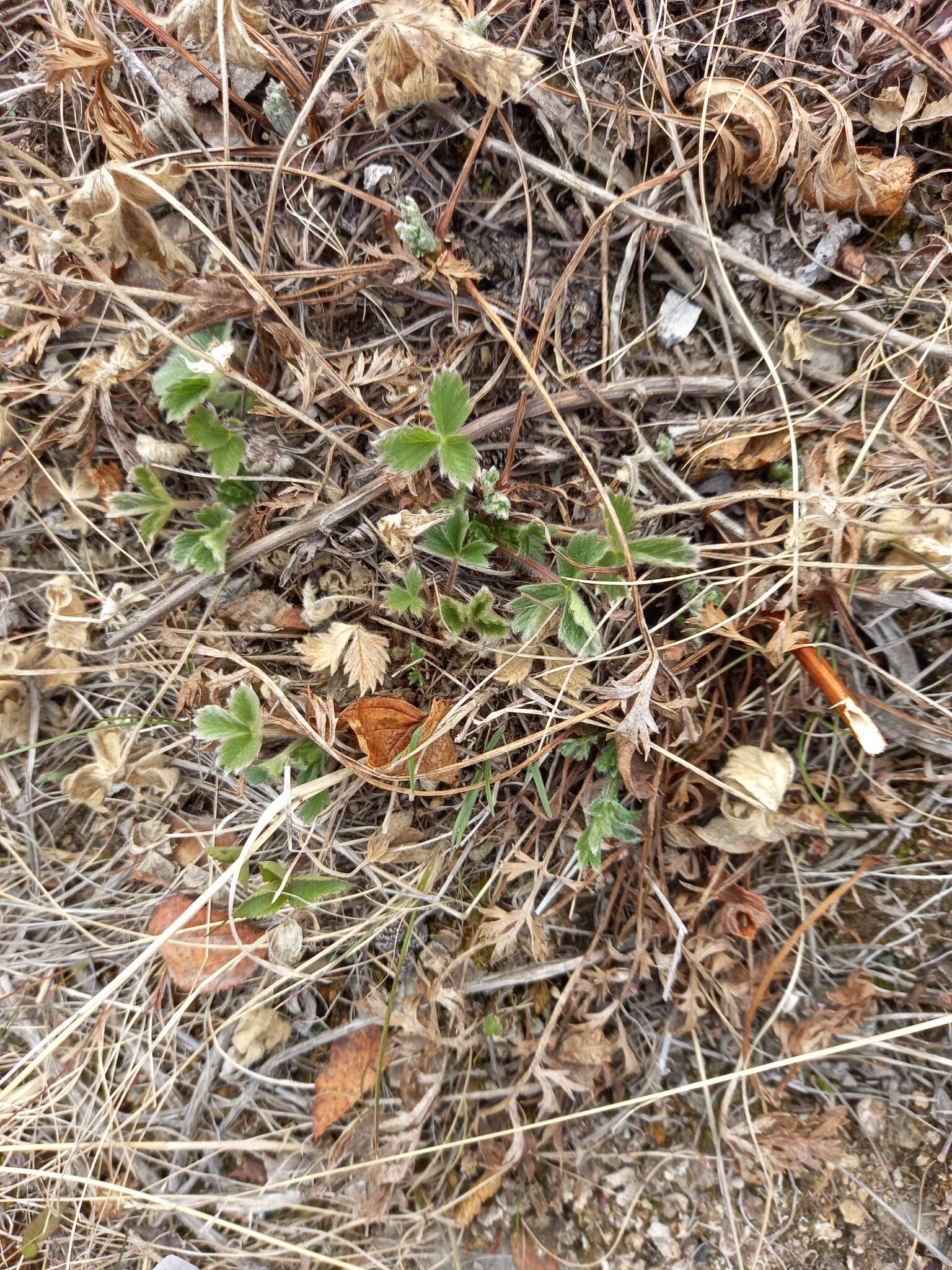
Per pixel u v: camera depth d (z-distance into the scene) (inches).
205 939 10.3
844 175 9.0
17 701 10.4
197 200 9.7
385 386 9.5
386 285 9.4
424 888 9.9
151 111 9.7
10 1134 10.1
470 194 9.5
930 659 9.9
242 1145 9.9
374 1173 9.7
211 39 8.8
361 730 9.2
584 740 9.4
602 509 8.9
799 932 9.6
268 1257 9.9
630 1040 10.2
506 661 9.3
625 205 9.2
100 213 8.7
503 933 9.6
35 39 10.0
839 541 8.8
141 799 10.6
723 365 9.6
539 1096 10.1
